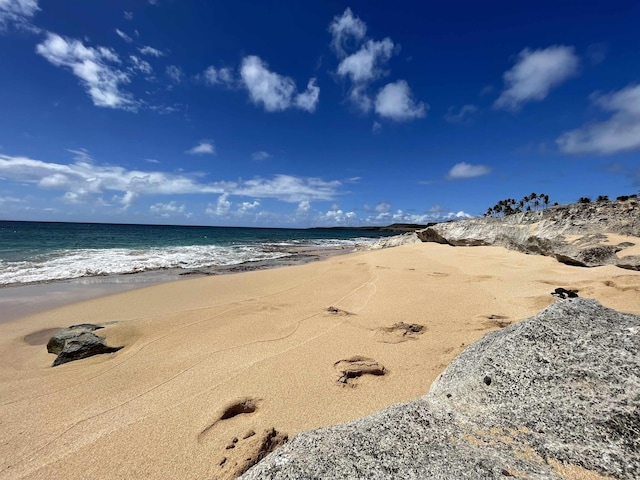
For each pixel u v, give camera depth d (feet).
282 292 32.07
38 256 63.67
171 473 8.95
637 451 5.62
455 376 9.05
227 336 19.31
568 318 9.01
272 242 145.18
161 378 14.44
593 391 6.82
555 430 6.35
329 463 5.89
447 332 18.11
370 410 11.32
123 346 18.85
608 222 38.17
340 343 17.33
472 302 23.44
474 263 42.01
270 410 11.58
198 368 15.19
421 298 25.45
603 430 6.10
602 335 8.05
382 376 13.67
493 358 8.57
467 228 66.54
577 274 28.55
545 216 48.98
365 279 36.37
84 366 16.49
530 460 5.81
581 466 5.60
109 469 9.21
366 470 5.65
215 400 12.33
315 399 12.15
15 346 20.36
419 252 60.13
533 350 8.30
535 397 7.17
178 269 52.80
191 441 10.17
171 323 22.27
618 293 20.61
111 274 47.06
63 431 11.03
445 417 7.27
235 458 9.32
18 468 9.44
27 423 11.57
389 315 21.71
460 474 5.45
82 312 26.96
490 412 7.18
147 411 11.91
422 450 6.14
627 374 6.81
